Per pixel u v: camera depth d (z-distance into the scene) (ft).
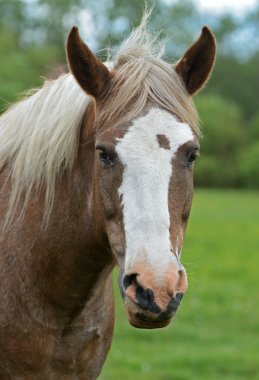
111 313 18.21
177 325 44.68
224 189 225.15
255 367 35.88
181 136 14.79
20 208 17.25
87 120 16.48
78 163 16.56
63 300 16.80
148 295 13.65
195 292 54.85
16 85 115.85
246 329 44.75
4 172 17.89
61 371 17.20
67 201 16.67
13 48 181.78
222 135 236.84
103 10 191.83
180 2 194.39
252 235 97.66
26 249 16.94
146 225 14.11
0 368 16.84
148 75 15.49
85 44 15.84
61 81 17.46
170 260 13.88
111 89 15.76
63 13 218.79
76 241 16.57
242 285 59.52
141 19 18.65
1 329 16.78
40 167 16.98
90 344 17.47
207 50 16.26
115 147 14.66
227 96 297.53
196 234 96.99
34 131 17.08
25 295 16.78
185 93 15.76
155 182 14.32
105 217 15.11
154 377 33.65
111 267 17.19
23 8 225.35
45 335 16.76
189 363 36.32
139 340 41.22
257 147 230.07
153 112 14.97
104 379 33.01
